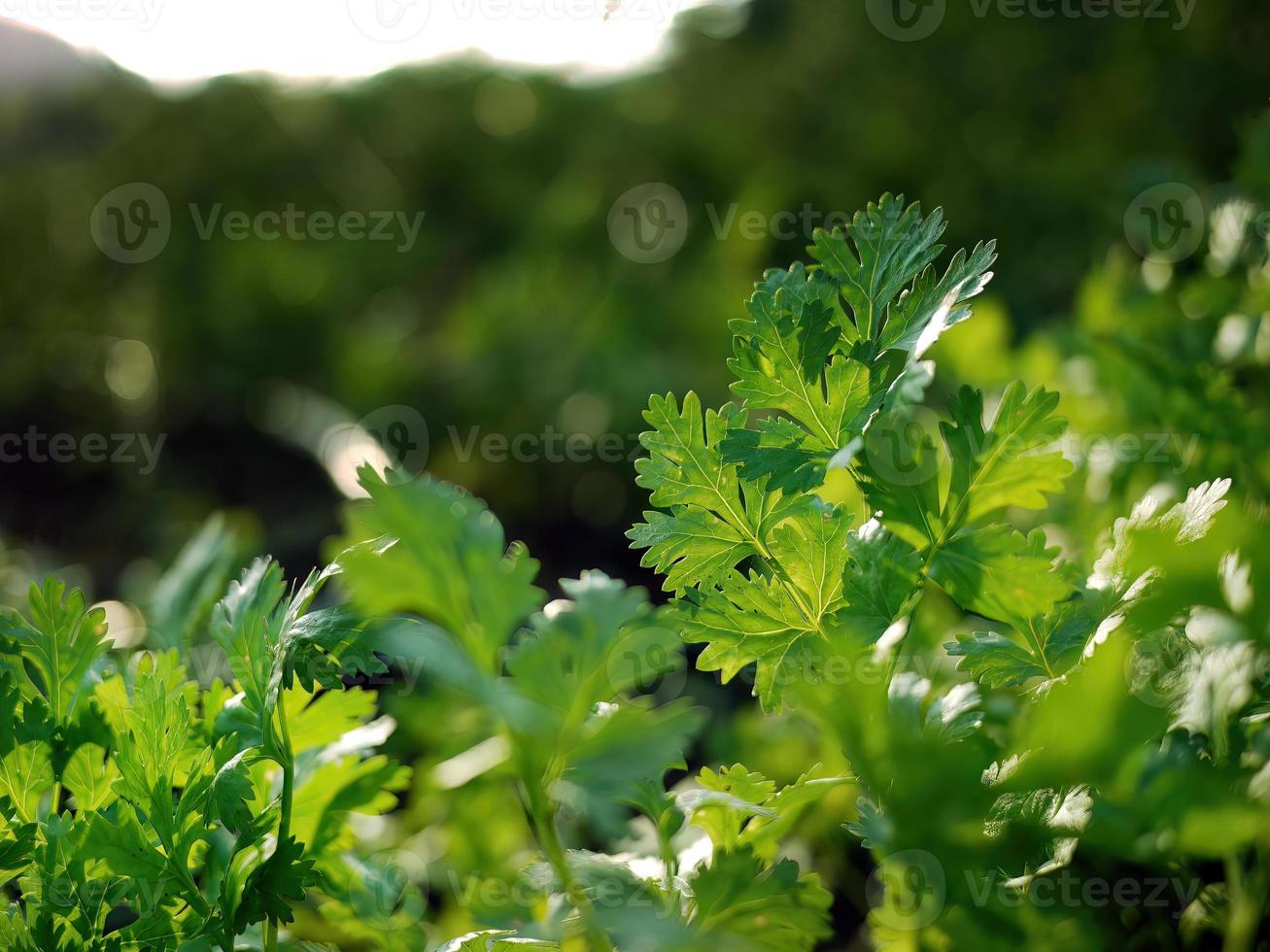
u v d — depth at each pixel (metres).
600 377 2.63
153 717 0.67
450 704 0.85
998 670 0.66
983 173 2.53
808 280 0.68
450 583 0.69
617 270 3.03
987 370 0.99
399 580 0.68
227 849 0.68
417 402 2.84
